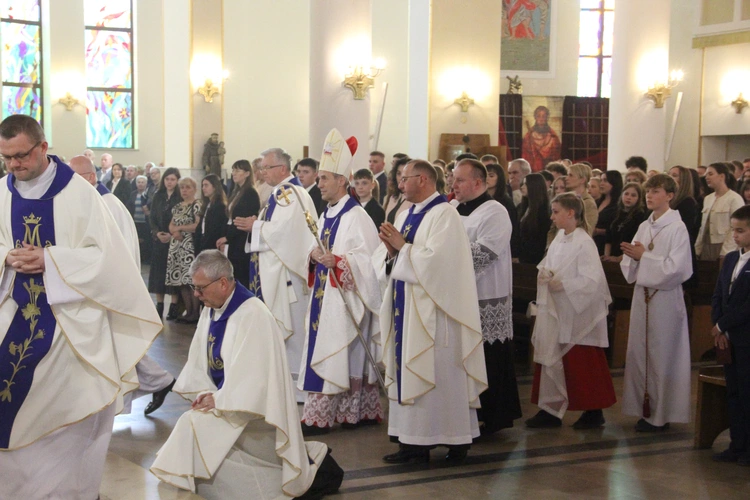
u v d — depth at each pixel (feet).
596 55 74.69
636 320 18.20
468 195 17.01
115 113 64.95
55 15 60.85
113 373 10.93
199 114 53.67
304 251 20.13
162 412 18.80
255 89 65.21
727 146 63.21
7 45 60.34
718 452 16.70
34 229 10.75
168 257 29.63
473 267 15.33
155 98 65.36
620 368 24.52
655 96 45.83
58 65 61.21
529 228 25.31
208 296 12.73
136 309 11.02
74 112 61.93
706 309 25.71
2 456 10.73
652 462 15.97
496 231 16.66
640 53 45.70
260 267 20.40
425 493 13.98
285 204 20.20
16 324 10.63
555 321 17.97
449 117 44.91
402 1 65.00
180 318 30.12
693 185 28.12
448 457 15.61
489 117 45.39
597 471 15.35
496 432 17.87
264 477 12.82
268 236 20.11
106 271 10.66
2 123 10.48
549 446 16.90
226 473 12.80
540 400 18.15
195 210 29.27
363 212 18.16
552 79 73.36
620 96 46.29
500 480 14.74
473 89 44.91
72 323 10.66
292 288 20.25
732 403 16.01
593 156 73.97
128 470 13.83
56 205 10.80
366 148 35.24
